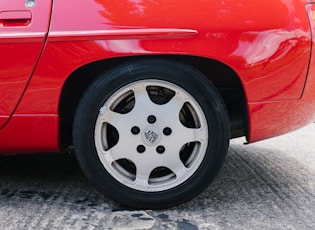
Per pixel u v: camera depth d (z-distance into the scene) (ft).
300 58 8.23
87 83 8.58
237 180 10.29
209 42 7.89
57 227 7.79
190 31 7.81
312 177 10.61
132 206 8.41
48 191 9.44
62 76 7.91
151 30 7.78
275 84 8.20
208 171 8.27
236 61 7.97
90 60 7.83
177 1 7.93
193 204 8.84
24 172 10.62
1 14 7.93
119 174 8.34
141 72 7.97
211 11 7.93
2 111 8.12
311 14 8.43
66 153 12.18
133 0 7.89
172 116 8.15
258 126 8.36
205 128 8.20
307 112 8.75
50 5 7.91
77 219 8.11
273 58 8.08
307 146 13.58
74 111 8.80
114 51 7.79
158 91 8.21
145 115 8.14
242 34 7.96
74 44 7.81
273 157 12.32
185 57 8.07
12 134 8.25
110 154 8.23
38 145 8.32
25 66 7.91
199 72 8.09
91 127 8.11
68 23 7.84
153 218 8.16
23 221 8.02
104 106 8.08
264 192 9.57
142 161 8.25
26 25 7.89
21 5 7.94
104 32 7.77
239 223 8.05
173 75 7.99
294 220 8.23
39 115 8.10
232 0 8.04
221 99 8.20
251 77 8.08
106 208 8.59
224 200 9.08
